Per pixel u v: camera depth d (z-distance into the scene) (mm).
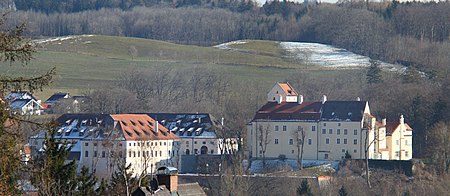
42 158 170500
